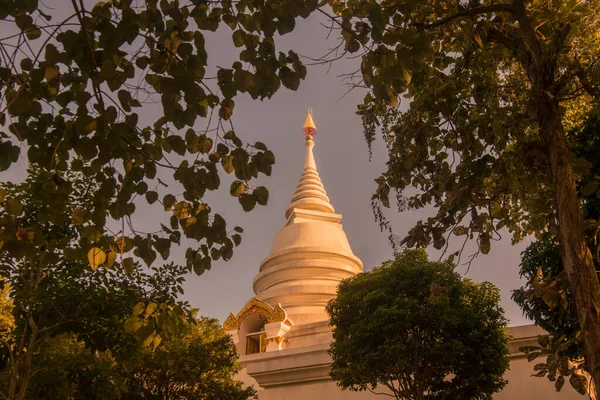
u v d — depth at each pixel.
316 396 28.22
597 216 13.15
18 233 6.48
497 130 9.48
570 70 9.15
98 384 16.69
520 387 24.00
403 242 9.54
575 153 13.52
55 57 6.60
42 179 7.43
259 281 38.88
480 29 9.55
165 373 22.27
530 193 10.04
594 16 13.30
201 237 7.47
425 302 19.69
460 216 9.65
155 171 7.75
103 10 6.81
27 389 15.63
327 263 37.09
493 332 19.58
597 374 6.64
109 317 15.88
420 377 19.45
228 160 7.51
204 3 6.89
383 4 9.57
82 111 6.73
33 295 14.77
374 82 6.79
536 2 10.03
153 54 6.99
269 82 6.92
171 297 16.62
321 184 44.78
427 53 6.47
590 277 7.06
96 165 7.09
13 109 6.68
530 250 14.97
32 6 6.18
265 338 33.72
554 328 14.30
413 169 10.27
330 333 31.55
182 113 7.12
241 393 23.55
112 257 7.18
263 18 6.71
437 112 10.14
